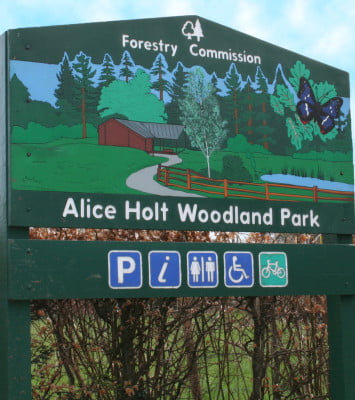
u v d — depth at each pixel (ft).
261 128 16.47
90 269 13.91
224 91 16.16
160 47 15.56
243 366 21.01
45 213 13.87
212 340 18.85
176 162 15.37
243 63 16.49
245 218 15.94
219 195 15.72
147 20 15.47
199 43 16.03
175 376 18.37
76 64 14.56
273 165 16.47
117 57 15.05
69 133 14.32
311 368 19.80
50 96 14.21
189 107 15.69
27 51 14.08
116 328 18.16
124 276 14.23
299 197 16.66
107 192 14.55
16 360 13.20
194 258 15.02
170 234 18.35
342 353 16.60
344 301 16.75
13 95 13.83
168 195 15.17
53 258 13.58
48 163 14.01
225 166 15.89
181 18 15.89
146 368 18.11
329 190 17.10
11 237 13.62
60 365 17.66
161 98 15.40
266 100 16.63
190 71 15.81
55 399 18.03
